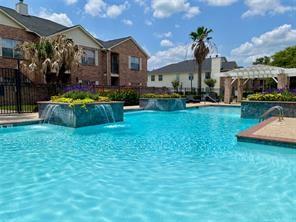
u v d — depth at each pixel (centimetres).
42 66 1517
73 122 860
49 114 948
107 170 431
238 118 1270
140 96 1811
